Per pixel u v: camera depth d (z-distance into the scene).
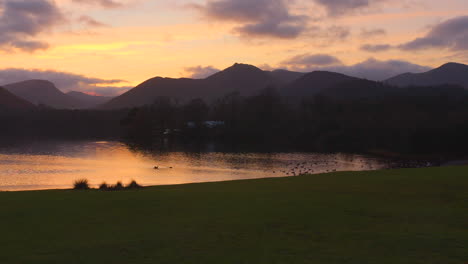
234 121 138.38
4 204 14.58
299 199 15.64
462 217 12.62
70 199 15.73
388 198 15.84
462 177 21.45
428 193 16.92
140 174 48.69
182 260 8.56
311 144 100.25
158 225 11.49
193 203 14.80
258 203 14.77
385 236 10.42
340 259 8.62
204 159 67.25
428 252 9.09
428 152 82.88
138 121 138.75
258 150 85.38
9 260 8.48
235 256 8.83
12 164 55.22
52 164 56.34
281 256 8.83
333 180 21.77
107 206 14.24
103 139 110.62
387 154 79.94
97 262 8.43
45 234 10.52
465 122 86.31
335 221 12.02
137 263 8.38
